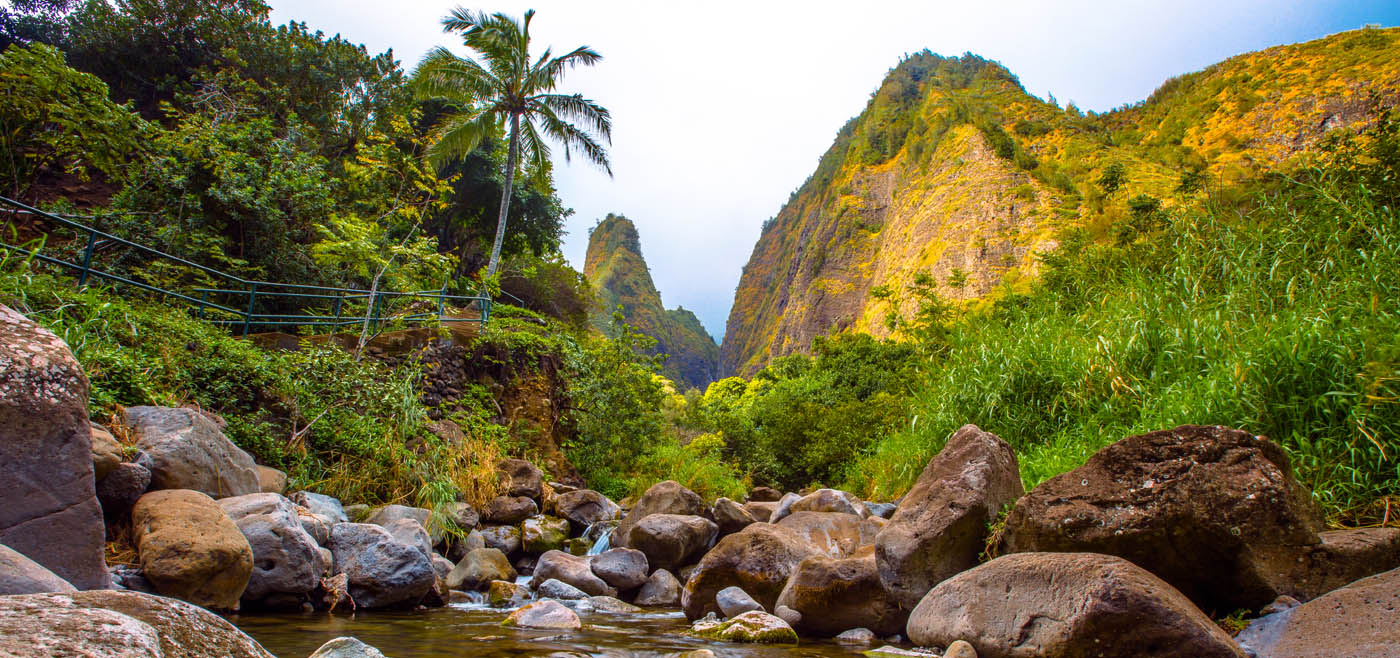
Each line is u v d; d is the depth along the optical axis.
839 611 4.43
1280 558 3.35
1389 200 6.53
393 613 4.70
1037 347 7.57
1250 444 3.60
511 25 19.52
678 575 6.94
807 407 19.70
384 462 7.80
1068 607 3.01
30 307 5.80
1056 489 3.93
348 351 9.83
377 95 22.69
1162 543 3.48
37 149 12.57
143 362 6.16
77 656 1.39
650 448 13.70
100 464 4.13
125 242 7.48
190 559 3.76
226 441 5.57
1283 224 6.91
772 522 7.92
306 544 4.50
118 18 20.48
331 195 13.95
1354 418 4.38
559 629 4.37
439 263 11.36
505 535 7.84
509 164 19.45
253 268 11.55
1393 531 3.50
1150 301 7.01
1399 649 2.47
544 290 26.97
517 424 12.07
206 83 18.56
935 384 8.95
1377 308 5.05
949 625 3.61
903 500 4.84
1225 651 2.69
